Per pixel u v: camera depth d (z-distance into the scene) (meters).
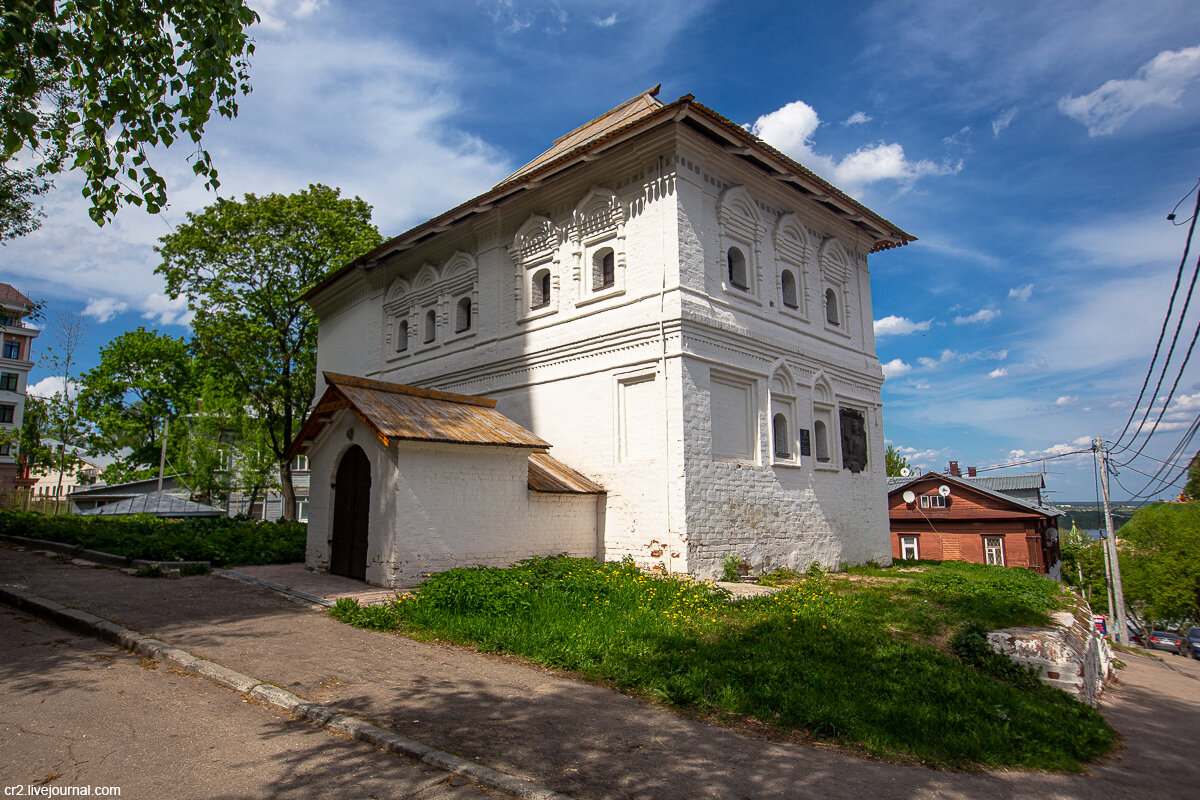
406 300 21.72
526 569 11.73
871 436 20.42
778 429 17.05
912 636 9.35
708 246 15.39
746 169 16.48
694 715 6.25
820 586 13.39
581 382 16.05
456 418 13.49
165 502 26.98
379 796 4.39
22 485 46.84
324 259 27.06
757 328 16.36
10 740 5.02
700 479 14.16
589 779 4.78
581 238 16.56
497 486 13.27
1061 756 6.07
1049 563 35.31
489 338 18.47
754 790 4.79
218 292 25.81
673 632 8.62
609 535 14.97
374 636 8.41
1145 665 17.14
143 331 44.94
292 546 15.33
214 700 6.03
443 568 12.11
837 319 19.92
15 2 7.10
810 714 6.11
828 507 17.95
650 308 14.83
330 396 13.05
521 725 5.75
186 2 8.19
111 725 5.37
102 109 8.31
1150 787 5.79
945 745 5.84
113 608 9.10
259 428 35.25
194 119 8.40
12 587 10.25
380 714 5.78
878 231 20.48
